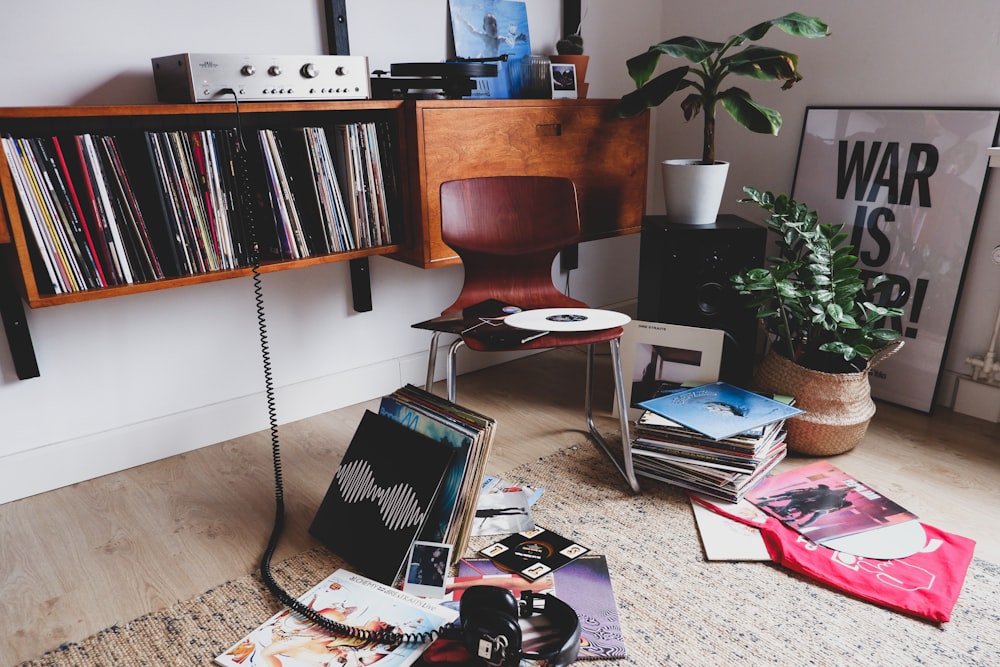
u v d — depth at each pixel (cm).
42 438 190
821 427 197
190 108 163
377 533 156
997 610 142
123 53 181
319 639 134
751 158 272
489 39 245
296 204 189
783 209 217
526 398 247
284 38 204
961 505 178
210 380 214
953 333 228
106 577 157
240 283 213
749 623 140
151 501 187
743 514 174
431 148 197
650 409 191
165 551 165
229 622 142
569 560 157
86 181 157
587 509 179
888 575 151
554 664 122
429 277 255
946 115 216
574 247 286
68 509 184
